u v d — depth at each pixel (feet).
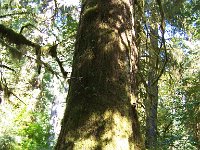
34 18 28.71
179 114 32.99
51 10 32.19
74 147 10.53
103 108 10.91
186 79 36.55
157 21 24.61
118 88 11.32
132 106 11.39
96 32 12.06
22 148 40.52
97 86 11.27
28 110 46.98
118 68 11.63
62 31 30.19
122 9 12.67
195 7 33.68
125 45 12.13
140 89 18.85
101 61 11.62
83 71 11.63
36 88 40.34
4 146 34.81
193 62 41.04
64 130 11.07
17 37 17.60
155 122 27.73
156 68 19.67
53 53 17.21
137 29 18.81
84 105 11.09
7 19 29.53
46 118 51.93
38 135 45.44
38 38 31.09
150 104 20.29
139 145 10.90
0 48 21.97
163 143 28.68
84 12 12.67
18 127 44.27
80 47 12.17
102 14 12.33
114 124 10.71
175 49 28.78
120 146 10.48
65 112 11.48
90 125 10.72
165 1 29.12
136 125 11.19
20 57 17.53
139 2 19.35
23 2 31.94
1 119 39.37
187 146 32.35
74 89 11.56
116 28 12.16
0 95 21.08
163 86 39.83
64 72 16.72
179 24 31.78
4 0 29.76
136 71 12.46
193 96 35.96
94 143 10.47
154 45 23.25
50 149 44.34
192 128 34.65
